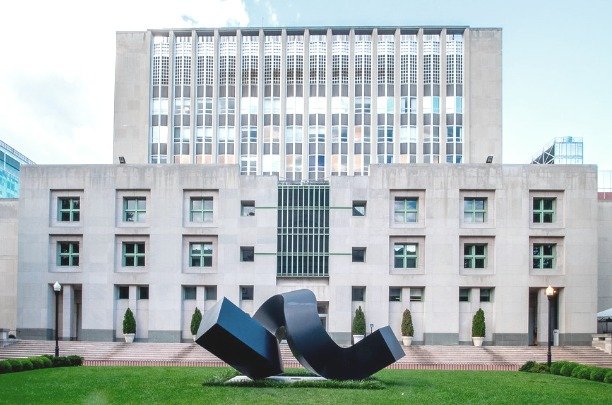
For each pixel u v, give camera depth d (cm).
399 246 5719
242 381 3012
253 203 5778
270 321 3209
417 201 5747
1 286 6331
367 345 2989
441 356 5075
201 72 8406
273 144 8288
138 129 8331
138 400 2491
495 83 8288
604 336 5431
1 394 2694
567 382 3509
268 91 8375
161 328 5634
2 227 6397
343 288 5619
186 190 5781
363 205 5769
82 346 5281
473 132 8225
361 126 8262
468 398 2681
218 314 2812
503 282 5591
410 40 8362
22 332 5706
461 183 5678
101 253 5728
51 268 5775
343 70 8362
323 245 5703
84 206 5803
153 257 5691
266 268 5669
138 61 8425
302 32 8438
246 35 8469
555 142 8419
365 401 2470
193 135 8288
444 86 8244
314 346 2961
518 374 4072
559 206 5694
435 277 5600
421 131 8194
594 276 5612
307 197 5766
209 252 5778
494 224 5653
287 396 2592
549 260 5694
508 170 5684
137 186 5775
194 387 2930
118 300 5750
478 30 8344
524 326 5556
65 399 2539
